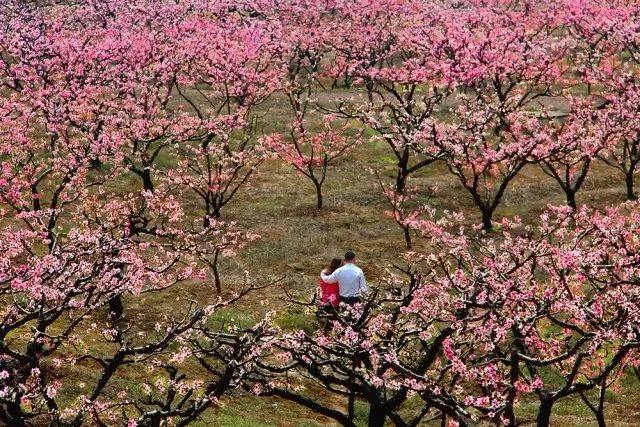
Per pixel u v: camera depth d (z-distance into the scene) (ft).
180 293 100.68
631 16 193.98
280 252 117.08
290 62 219.00
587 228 67.82
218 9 240.12
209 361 81.66
